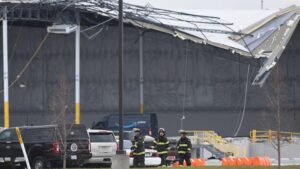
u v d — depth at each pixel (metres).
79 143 66.88
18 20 130.88
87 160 69.00
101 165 72.88
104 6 126.44
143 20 133.88
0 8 120.62
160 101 155.50
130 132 86.56
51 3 121.88
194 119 155.12
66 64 154.75
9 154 66.81
